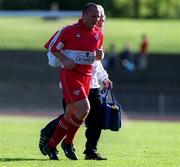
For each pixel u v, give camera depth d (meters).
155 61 131.50
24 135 58.66
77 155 39.47
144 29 162.88
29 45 138.50
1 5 180.75
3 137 54.88
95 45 35.06
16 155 39.03
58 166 32.94
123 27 164.12
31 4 185.50
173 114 113.81
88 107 34.84
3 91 110.56
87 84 35.12
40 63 123.56
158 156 39.66
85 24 34.75
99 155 36.81
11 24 158.00
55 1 188.38
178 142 54.72
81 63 34.88
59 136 35.94
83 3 188.25
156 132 71.00
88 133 36.94
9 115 99.88
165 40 150.88
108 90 37.53
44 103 108.50
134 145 49.78
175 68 131.00
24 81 119.44
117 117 36.75
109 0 195.75
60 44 34.78
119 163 34.91
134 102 114.81
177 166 34.41
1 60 123.50
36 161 35.16
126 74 128.38
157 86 128.00
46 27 155.25
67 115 35.50
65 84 34.94
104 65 126.88
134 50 142.00
